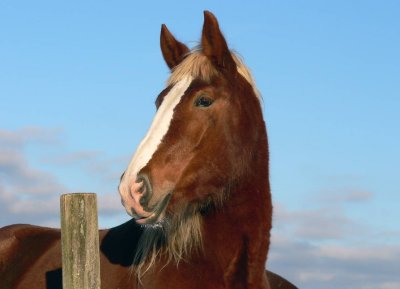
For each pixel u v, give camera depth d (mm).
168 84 5895
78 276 5062
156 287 5891
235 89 5871
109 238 6574
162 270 5926
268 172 5992
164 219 5652
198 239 5898
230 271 5883
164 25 6465
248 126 5867
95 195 5148
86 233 5094
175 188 5582
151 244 6047
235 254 5879
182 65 5898
